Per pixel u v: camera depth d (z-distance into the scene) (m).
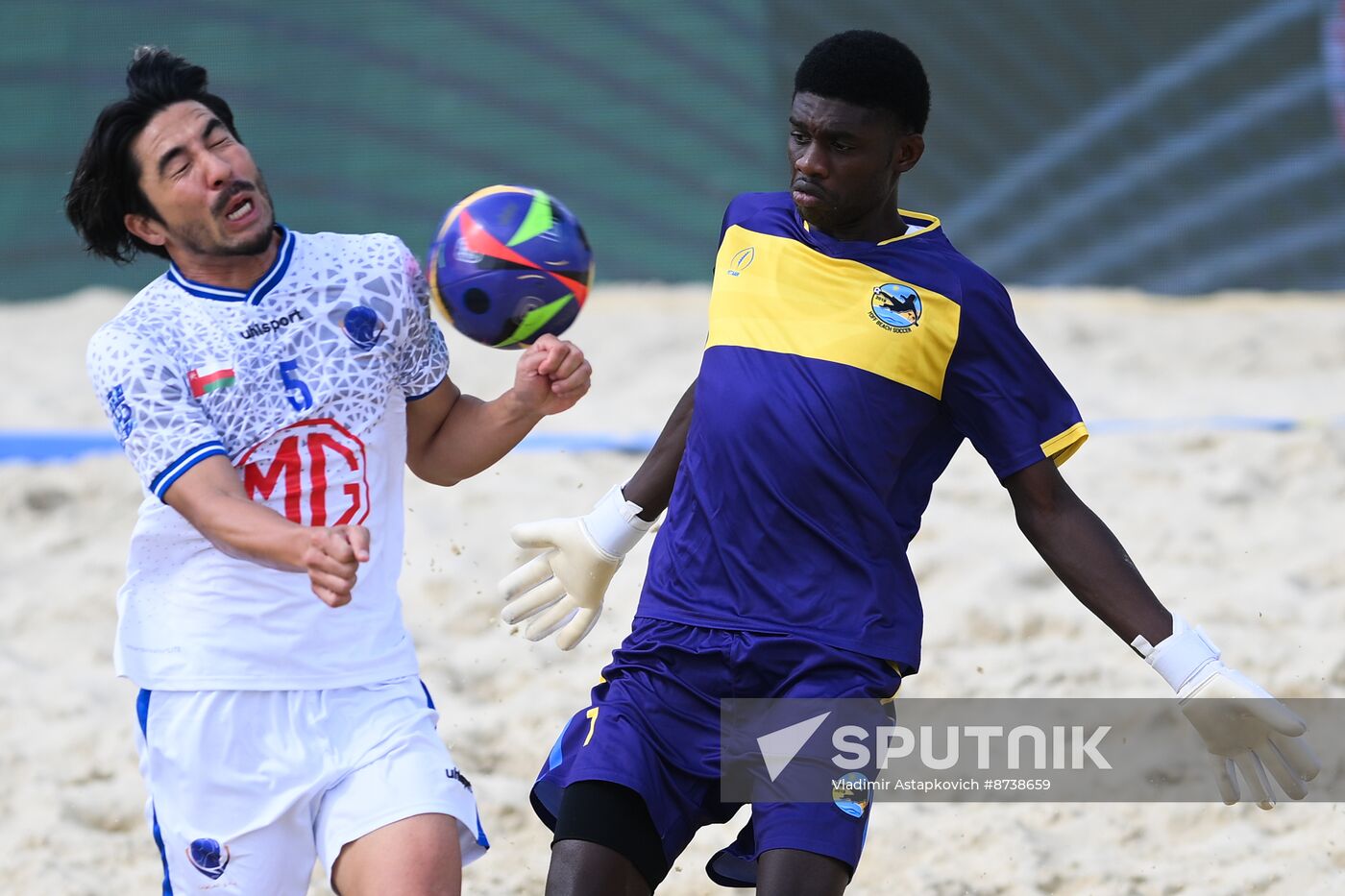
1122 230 50.88
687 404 11.95
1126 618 10.66
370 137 49.91
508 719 18.30
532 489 25.78
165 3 49.50
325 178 49.78
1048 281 50.88
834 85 10.33
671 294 47.50
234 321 10.48
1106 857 15.55
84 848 15.98
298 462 10.50
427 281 11.23
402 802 10.33
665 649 10.90
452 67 50.03
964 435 11.17
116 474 27.30
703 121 49.94
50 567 24.09
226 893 10.61
